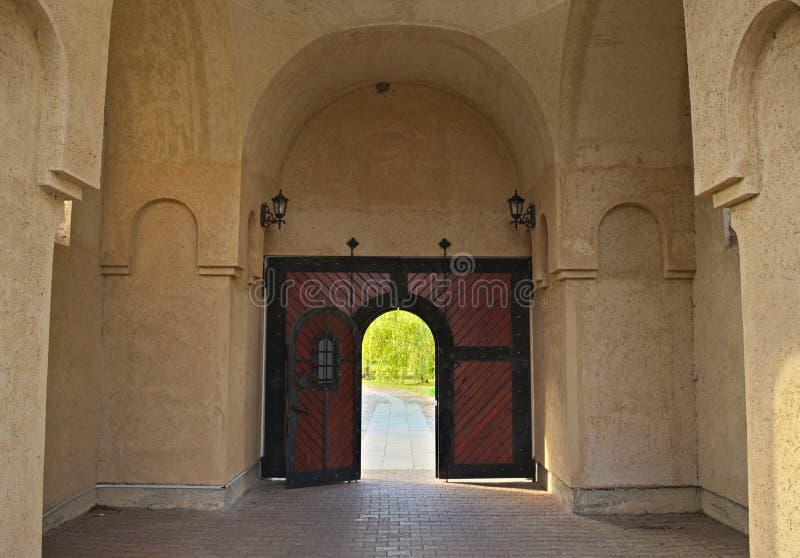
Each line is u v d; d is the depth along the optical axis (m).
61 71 3.85
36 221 3.81
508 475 9.45
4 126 3.58
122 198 7.74
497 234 9.68
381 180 9.71
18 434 3.63
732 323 6.92
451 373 9.54
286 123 9.00
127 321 7.73
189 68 7.39
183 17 7.04
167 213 7.80
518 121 8.69
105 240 7.71
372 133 9.78
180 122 7.64
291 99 8.62
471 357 9.59
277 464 9.37
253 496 8.26
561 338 7.91
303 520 7.20
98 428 7.65
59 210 4.02
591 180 7.73
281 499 8.13
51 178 3.83
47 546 6.18
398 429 15.45
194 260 7.76
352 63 8.77
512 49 7.74
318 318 9.16
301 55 7.84
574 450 7.59
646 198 7.73
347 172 9.70
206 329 7.68
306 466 8.91
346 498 8.23
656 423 7.64
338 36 7.89
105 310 7.76
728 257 6.99
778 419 3.54
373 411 20.05
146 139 7.74
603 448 7.59
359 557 6.02
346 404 9.34
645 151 7.77
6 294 3.56
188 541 6.41
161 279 7.75
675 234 7.71
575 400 7.63
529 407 9.54
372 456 11.53
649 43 7.31
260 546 6.29
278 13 7.61
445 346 9.57
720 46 3.89
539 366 9.17
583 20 7.16
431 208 9.70
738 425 6.79
